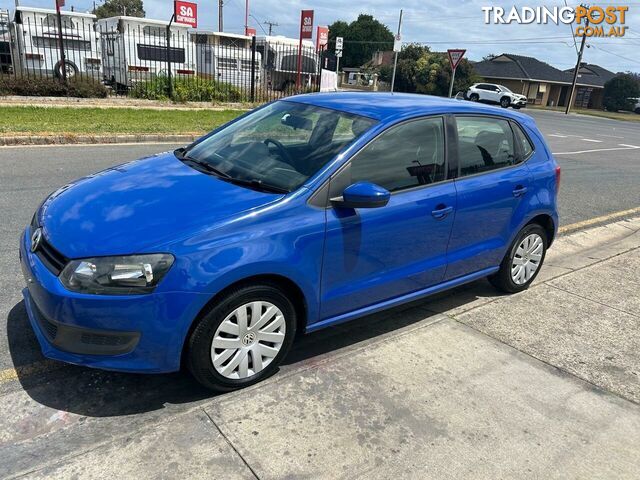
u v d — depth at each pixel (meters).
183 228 2.75
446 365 3.54
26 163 8.12
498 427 2.96
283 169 3.32
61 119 11.94
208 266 2.70
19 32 15.63
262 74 21.62
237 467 2.51
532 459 2.74
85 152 9.37
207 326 2.81
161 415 2.85
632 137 24.44
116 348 2.66
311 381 3.24
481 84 41.44
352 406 3.03
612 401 3.28
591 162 13.47
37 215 3.25
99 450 2.56
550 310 4.50
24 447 2.56
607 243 6.57
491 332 4.05
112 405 2.91
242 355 3.02
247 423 2.82
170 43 17.81
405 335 3.91
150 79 17.52
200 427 2.77
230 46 20.59
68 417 2.79
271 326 3.09
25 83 14.59
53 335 2.72
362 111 3.68
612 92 62.47
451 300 4.61
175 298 2.64
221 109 16.55
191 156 3.87
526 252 4.70
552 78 61.09
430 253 3.84
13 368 3.16
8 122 10.93
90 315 2.59
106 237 2.71
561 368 3.61
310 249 3.07
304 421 2.87
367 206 3.08
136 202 3.01
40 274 2.74
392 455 2.68
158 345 2.69
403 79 50.47
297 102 4.12
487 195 4.08
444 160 3.84
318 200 3.13
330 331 3.92
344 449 2.69
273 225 2.94
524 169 4.45
